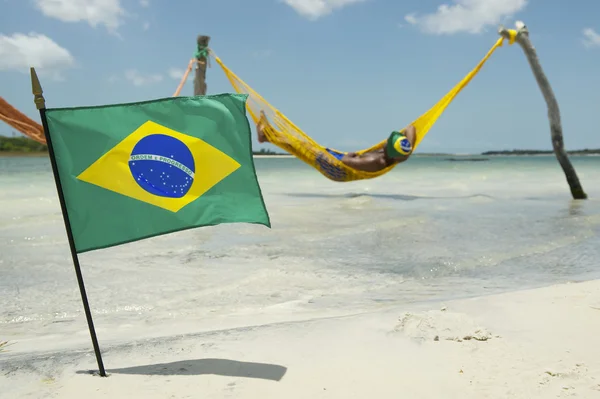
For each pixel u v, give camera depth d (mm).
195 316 4348
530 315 3730
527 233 8352
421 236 8055
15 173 21500
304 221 9438
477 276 5750
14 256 6301
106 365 2916
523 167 43531
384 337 3318
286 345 3207
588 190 17078
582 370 2760
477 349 3082
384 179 24453
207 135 2828
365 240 7703
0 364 2941
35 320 4258
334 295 4988
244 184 2855
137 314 4438
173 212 2787
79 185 2742
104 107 2762
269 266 6074
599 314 3736
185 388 2582
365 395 2508
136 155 2781
